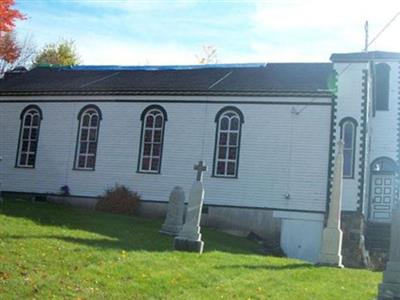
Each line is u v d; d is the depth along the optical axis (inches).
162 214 1102.4
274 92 1066.1
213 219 1066.7
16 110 1243.2
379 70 1218.6
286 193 1042.1
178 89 1122.7
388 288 507.5
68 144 1192.8
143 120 1145.4
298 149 1047.6
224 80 1163.9
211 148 1093.1
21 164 1222.3
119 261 540.4
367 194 1104.2
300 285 548.7
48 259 507.8
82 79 1286.9
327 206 1017.5
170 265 561.3
